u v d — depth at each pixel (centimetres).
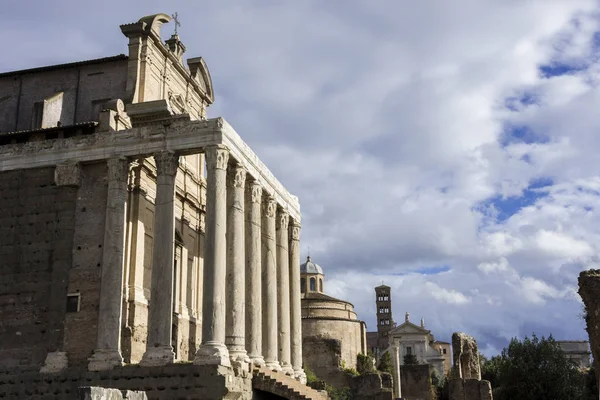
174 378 3194
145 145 3622
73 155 3716
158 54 4591
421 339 14462
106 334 3375
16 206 3747
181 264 4434
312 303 8350
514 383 6538
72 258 3591
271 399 3831
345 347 8300
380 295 17725
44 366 3428
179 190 4475
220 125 3553
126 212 3828
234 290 3566
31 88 4606
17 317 3572
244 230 4062
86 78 4497
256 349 3847
